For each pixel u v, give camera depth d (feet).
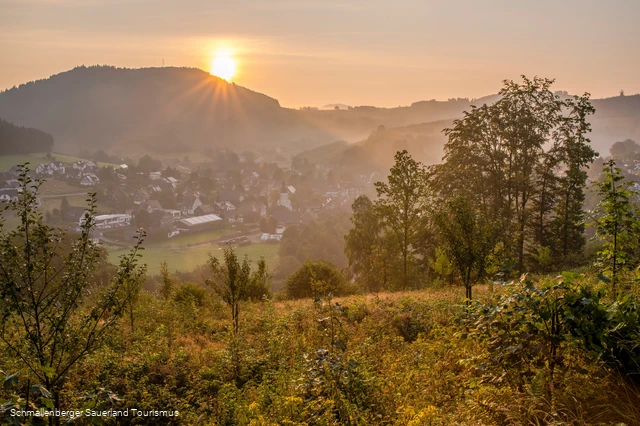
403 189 84.84
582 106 97.35
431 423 16.11
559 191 100.42
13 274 17.48
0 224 18.02
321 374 21.21
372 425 18.04
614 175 26.55
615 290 22.72
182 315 49.60
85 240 19.03
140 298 49.67
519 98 99.71
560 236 101.35
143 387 27.55
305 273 88.94
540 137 98.22
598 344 15.15
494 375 16.39
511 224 79.15
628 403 13.70
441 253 65.05
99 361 30.14
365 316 43.78
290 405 19.77
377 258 100.27
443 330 32.22
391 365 26.78
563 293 16.06
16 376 14.12
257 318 47.85
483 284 62.44
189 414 25.14
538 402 13.97
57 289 18.42
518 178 95.91
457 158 100.89
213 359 33.99
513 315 16.39
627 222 25.64
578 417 13.37
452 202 42.91
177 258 362.53
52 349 18.13
